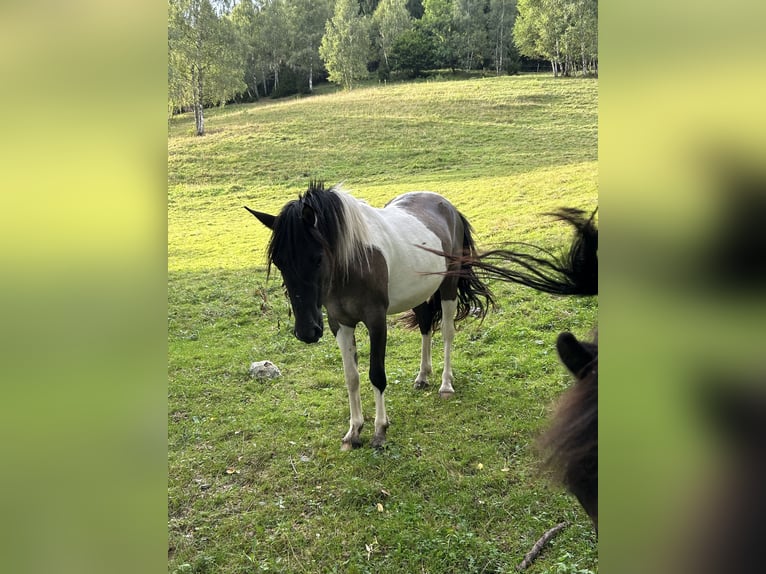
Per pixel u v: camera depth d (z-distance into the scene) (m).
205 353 5.30
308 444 3.51
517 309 5.51
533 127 18.14
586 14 24.16
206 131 21.14
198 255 9.37
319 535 2.66
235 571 2.46
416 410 3.80
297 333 2.97
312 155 17.34
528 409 3.67
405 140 18.02
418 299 3.72
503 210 9.51
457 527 2.60
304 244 2.89
